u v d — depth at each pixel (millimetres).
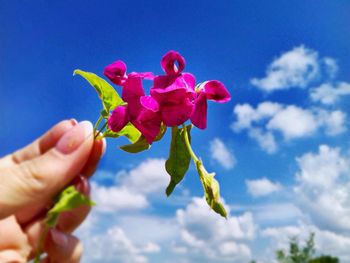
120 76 113
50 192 99
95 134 110
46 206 109
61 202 89
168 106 108
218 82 112
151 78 109
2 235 107
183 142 113
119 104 114
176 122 107
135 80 109
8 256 107
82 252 114
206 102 113
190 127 115
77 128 102
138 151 114
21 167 98
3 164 119
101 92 115
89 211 118
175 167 113
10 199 96
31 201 98
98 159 110
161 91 106
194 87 111
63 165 99
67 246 111
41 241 99
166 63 109
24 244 109
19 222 109
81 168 103
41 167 97
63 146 100
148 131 108
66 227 117
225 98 112
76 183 104
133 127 117
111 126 108
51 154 99
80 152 101
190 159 113
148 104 107
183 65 109
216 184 110
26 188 97
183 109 108
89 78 114
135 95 109
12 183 96
